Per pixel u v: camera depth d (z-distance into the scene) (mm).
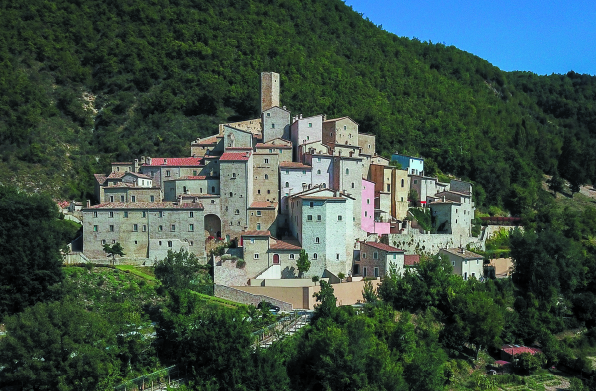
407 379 91062
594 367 118312
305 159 147750
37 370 73688
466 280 137625
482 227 171875
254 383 79375
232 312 89250
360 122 196625
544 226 176625
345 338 87188
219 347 81688
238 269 122000
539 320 128250
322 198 126500
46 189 161875
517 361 114250
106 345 79438
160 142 187625
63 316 77625
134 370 82812
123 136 196625
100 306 101125
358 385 83688
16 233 101562
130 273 117250
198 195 135000
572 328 136875
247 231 129750
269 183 142500
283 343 90625
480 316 113188
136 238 126000
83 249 124875
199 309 92438
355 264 131375
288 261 124500
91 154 187250
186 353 83938
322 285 105000
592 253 166250
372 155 168750
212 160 147375
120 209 125812
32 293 99250
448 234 153625
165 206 127500
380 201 153500
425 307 116562
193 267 116625
